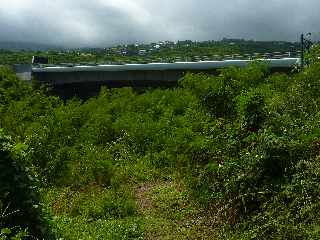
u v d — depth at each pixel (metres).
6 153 8.78
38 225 8.72
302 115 13.12
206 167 12.20
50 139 17.81
